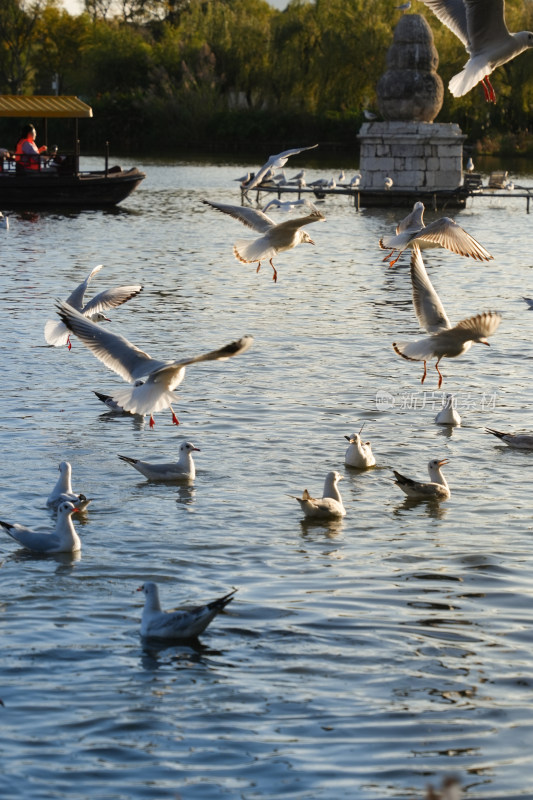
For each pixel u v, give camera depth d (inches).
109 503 602.2
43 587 491.5
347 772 349.7
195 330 1080.8
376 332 1082.1
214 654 428.5
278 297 1291.8
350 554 532.4
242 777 346.3
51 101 2271.2
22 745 362.6
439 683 405.4
